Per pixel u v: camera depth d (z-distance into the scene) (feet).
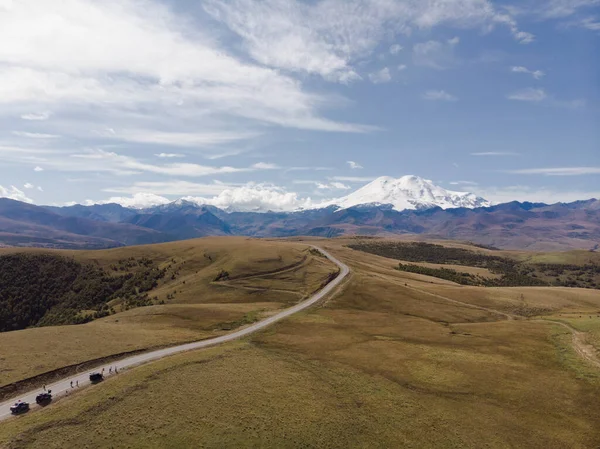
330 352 264.93
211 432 156.56
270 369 226.99
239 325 340.59
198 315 368.89
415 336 307.58
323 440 157.28
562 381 211.41
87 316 501.15
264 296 481.46
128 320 349.00
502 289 532.73
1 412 168.45
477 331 320.29
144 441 148.87
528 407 186.80
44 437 148.77
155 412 168.86
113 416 164.86
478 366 235.40
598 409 182.80
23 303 567.59
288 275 563.07
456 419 176.65
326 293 477.77
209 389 193.36
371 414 179.01
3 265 620.08
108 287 606.96
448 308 427.74
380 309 422.41
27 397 182.19
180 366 222.69
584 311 415.03
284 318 366.43
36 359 218.18
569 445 157.99
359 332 320.29
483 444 158.81
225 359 240.94
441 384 211.82
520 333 299.79
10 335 260.83
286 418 170.60
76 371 213.46
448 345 279.69
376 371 229.86
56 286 613.52
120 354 241.96
